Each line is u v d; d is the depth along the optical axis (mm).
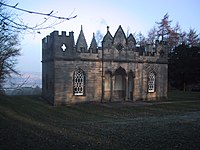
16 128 21188
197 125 21547
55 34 36125
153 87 43812
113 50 40031
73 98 37312
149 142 15367
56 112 31344
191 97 47281
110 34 39812
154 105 37531
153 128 20375
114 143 15477
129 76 41906
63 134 18641
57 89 36219
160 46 44344
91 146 14852
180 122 23516
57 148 14477
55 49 36156
